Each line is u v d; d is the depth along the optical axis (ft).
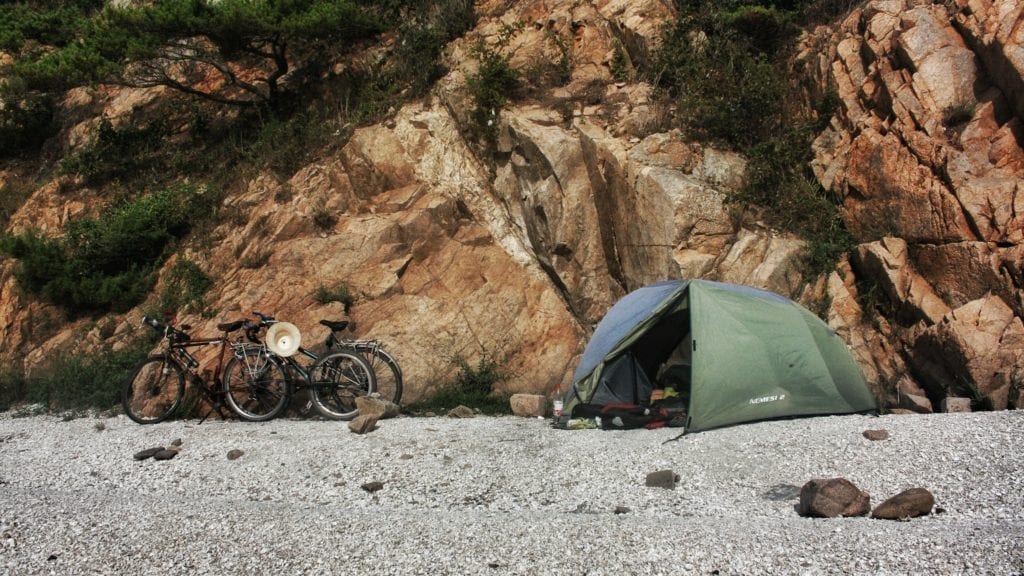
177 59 43.68
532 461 20.99
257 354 29.45
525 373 32.76
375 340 32.37
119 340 35.70
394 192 38.47
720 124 36.14
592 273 35.09
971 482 16.89
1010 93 31.14
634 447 21.97
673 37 38.96
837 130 35.78
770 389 24.67
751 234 33.24
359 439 24.34
